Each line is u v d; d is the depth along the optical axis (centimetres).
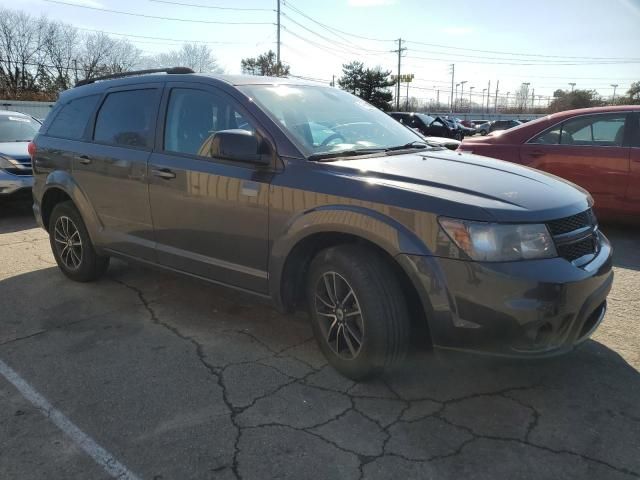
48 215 512
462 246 255
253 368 328
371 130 382
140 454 250
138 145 402
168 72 412
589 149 621
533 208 266
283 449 251
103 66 6144
